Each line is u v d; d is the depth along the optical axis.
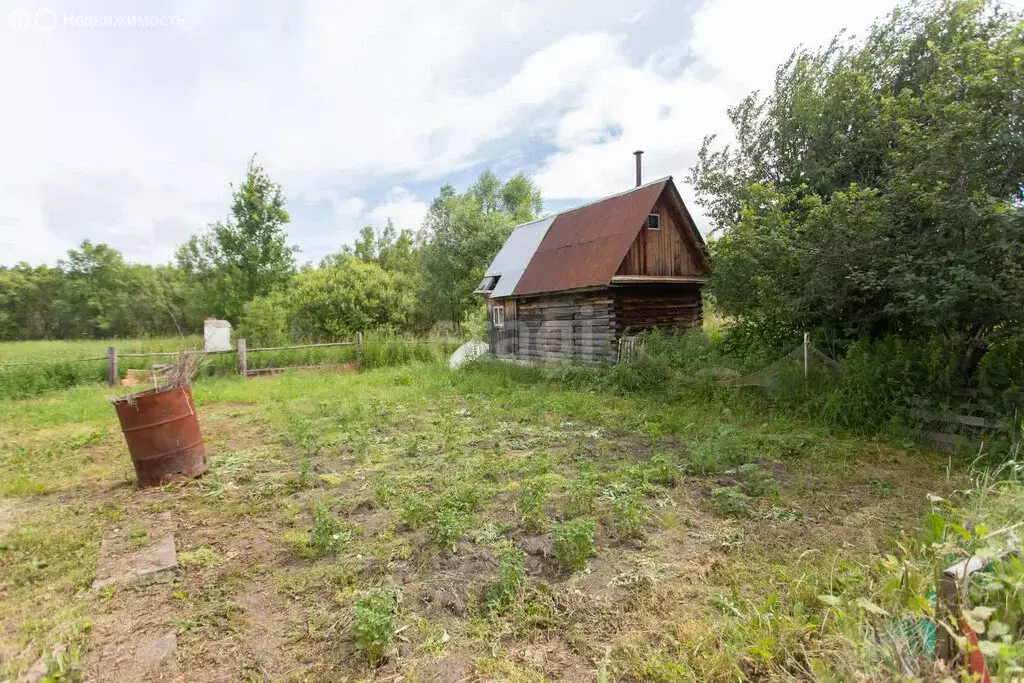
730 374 9.17
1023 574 2.12
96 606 3.55
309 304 21.12
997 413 6.10
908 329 7.95
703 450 5.95
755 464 5.80
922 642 2.10
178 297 39.03
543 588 3.46
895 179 6.86
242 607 3.49
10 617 3.45
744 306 9.41
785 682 2.45
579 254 14.12
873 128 8.60
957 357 6.82
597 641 2.98
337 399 10.89
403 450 6.96
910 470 5.64
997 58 5.69
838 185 9.62
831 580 3.21
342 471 6.29
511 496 5.17
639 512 4.48
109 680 2.83
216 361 15.43
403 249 40.78
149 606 3.54
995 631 1.84
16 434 8.81
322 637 3.14
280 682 2.78
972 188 6.11
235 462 6.76
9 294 40.28
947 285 5.86
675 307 13.62
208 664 2.95
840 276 7.32
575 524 3.88
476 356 15.89
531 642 3.01
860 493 5.05
